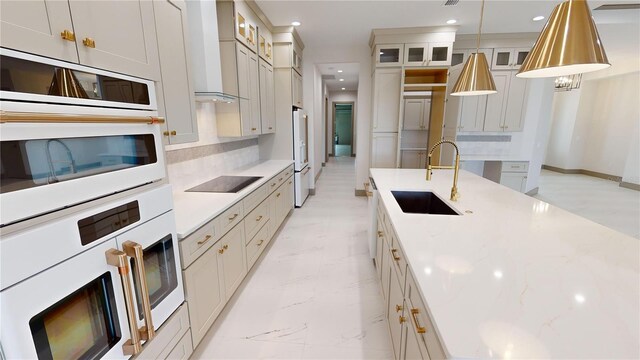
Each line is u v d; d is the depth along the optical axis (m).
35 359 0.76
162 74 1.60
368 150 5.24
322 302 2.24
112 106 1.01
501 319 0.76
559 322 0.74
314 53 5.00
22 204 0.71
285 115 4.28
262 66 3.59
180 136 1.80
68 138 0.83
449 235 1.36
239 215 2.20
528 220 1.58
